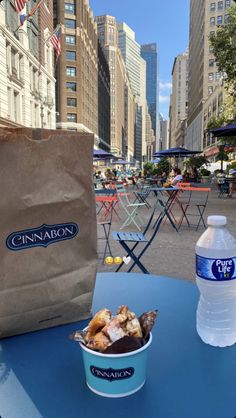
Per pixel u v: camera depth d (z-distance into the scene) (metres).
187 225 2.60
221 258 0.42
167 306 0.54
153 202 4.21
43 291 0.42
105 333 0.33
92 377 0.33
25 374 0.36
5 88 7.47
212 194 5.60
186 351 0.41
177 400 0.32
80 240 0.44
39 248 0.41
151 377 0.36
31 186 0.39
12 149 0.38
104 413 0.30
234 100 5.25
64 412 0.31
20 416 0.30
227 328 0.42
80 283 0.45
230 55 4.37
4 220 0.38
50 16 10.81
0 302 0.40
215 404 0.32
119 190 3.02
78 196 0.42
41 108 10.20
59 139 0.40
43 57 10.20
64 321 0.45
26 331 0.43
